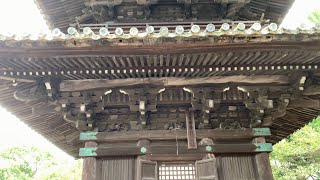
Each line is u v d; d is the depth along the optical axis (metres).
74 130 11.20
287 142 26.39
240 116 8.90
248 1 10.16
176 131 8.51
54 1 10.73
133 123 8.69
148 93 8.45
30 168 41.69
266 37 6.79
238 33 6.64
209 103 8.30
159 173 8.26
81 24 10.29
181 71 7.95
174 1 10.29
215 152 8.27
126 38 6.68
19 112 9.74
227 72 8.09
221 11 10.30
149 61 7.45
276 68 7.96
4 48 6.84
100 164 8.27
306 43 7.02
